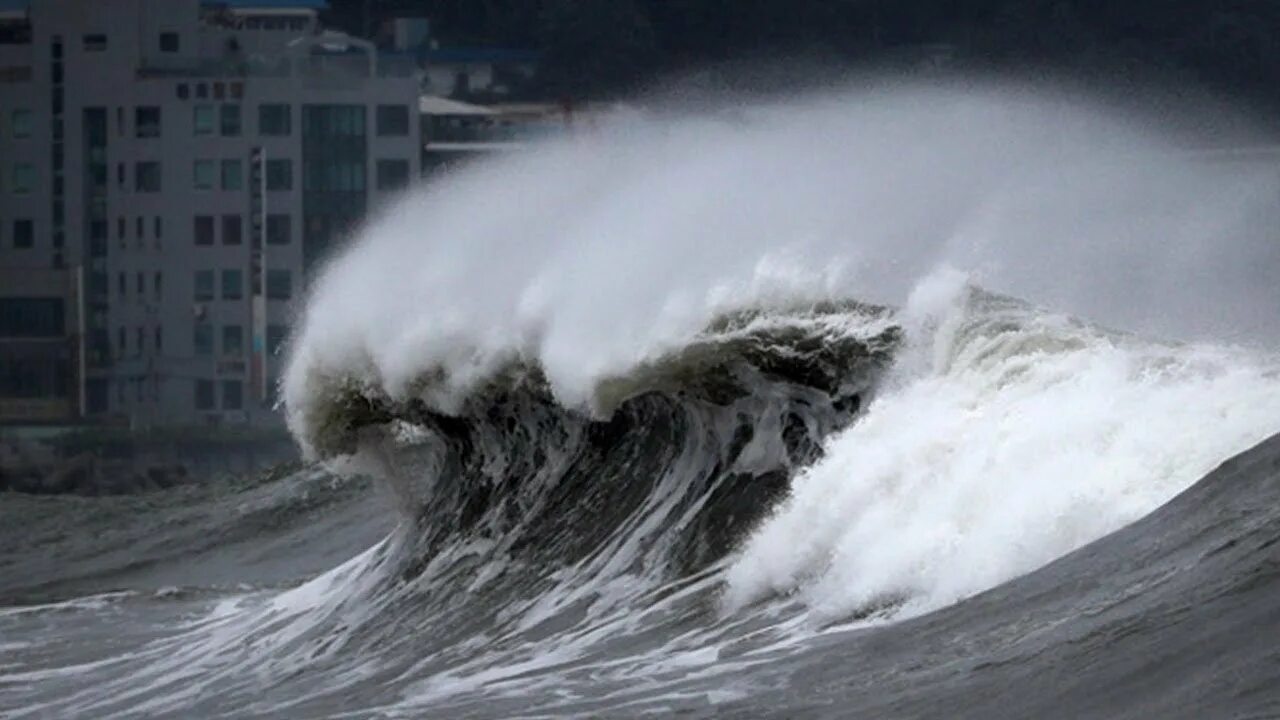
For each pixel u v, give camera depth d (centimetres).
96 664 7881
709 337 7175
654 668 5869
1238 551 4925
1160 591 4925
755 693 5238
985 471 5947
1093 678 4647
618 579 7050
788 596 6128
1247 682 4375
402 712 5819
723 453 7100
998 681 4806
